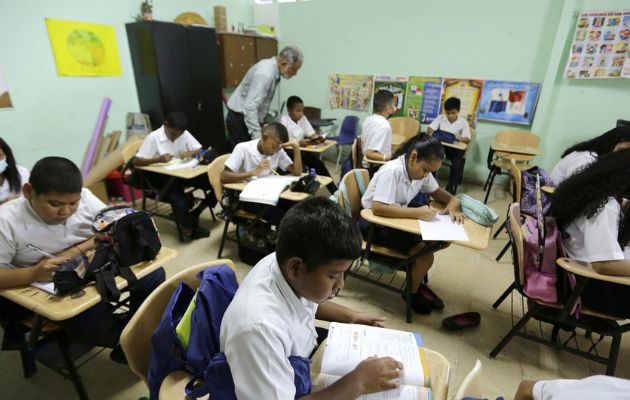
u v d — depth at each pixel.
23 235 1.21
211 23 4.67
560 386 0.72
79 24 3.25
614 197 1.31
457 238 1.52
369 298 2.16
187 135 3.03
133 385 1.50
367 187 2.03
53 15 3.05
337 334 0.91
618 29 3.35
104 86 3.57
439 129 4.29
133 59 3.78
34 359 1.53
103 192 3.32
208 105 4.38
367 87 4.88
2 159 1.68
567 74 3.68
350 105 5.09
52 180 1.08
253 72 3.24
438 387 0.80
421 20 4.27
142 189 2.89
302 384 0.71
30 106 3.03
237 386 0.62
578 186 1.40
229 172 2.32
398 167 1.77
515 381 1.59
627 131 2.20
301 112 3.82
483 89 4.13
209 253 2.64
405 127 4.57
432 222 1.68
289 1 5.04
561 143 3.94
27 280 1.11
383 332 0.92
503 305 2.12
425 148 1.67
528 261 1.50
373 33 4.62
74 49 3.24
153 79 3.73
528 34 3.76
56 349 1.50
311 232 0.65
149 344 0.92
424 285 2.14
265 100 3.36
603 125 3.68
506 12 3.80
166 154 2.79
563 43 3.57
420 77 4.47
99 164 3.29
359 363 0.80
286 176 2.46
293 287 0.74
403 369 0.79
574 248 1.44
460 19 4.05
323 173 3.51
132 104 3.91
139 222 1.25
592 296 1.44
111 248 1.20
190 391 0.72
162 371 0.83
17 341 1.32
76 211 1.33
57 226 1.28
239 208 2.38
